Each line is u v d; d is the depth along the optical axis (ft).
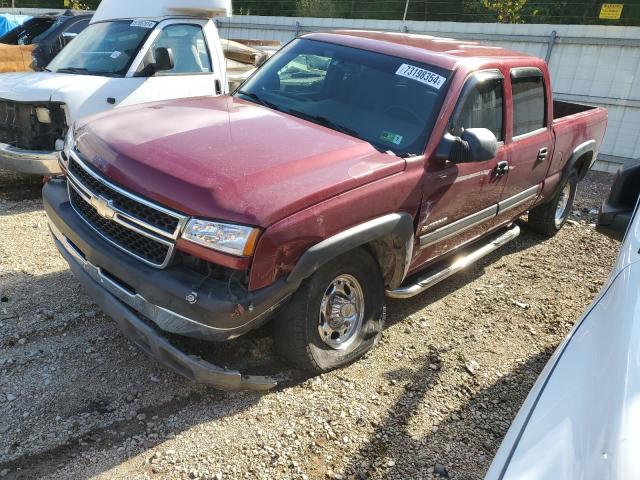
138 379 10.50
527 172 15.70
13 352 10.80
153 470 8.54
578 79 34.91
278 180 9.11
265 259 8.54
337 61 13.52
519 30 36.45
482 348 12.91
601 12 44.32
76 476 8.29
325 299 10.50
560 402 5.27
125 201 9.35
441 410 10.61
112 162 9.61
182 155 9.45
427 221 11.81
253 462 8.88
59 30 32.76
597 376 5.30
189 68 22.40
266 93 13.79
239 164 9.28
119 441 9.04
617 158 34.14
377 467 9.08
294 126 11.44
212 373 8.95
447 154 11.37
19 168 18.93
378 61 13.15
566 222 23.18
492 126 13.65
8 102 19.01
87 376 10.41
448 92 12.07
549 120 16.62
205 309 8.41
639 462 4.16
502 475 4.71
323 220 9.15
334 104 12.70
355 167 10.07
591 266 18.47
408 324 13.60
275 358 11.43
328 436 9.60
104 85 19.58
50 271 14.20
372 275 11.15
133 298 9.20
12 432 8.91
